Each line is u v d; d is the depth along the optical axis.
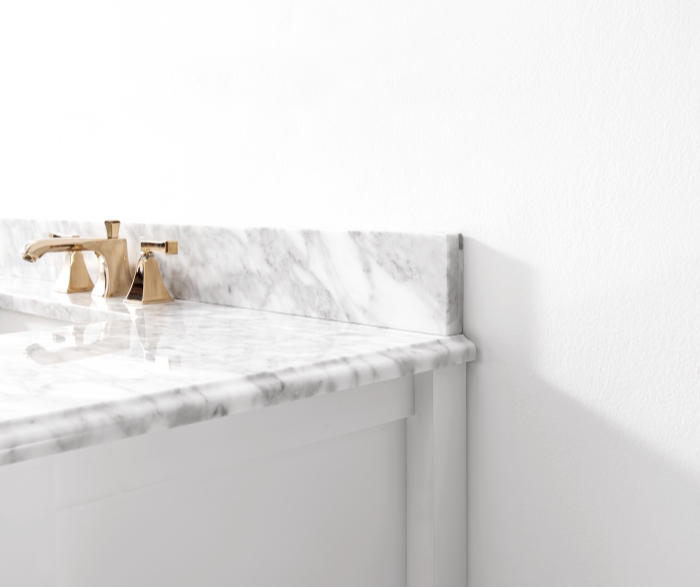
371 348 0.76
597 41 0.68
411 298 0.83
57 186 1.44
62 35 1.38
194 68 1.10
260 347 0.78
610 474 0.71
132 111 1.23
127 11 1.21
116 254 1.19
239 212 1.06
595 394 0.71
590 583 0.74
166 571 0.69
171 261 1.15
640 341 0.68
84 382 0.64
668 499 0.67
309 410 0.74
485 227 0.78
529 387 0.77
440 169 0.82
